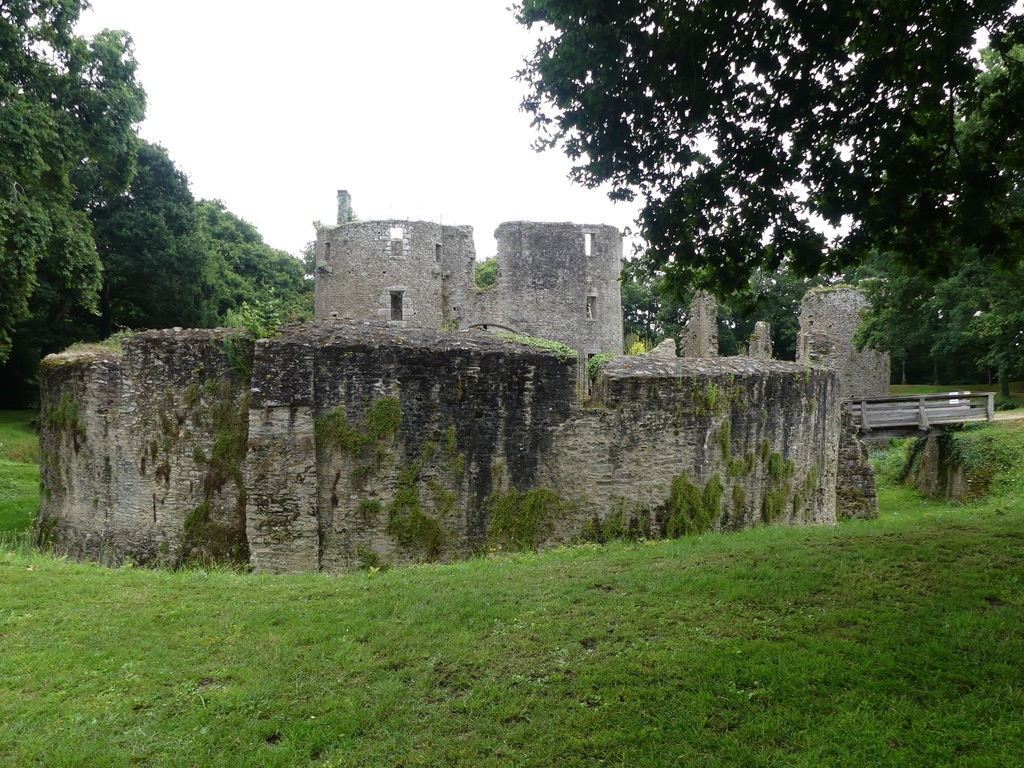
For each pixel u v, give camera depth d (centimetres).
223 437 1038
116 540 1102
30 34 1731
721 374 1202
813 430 1403
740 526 1220
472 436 1052
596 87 725
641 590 688
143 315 3300
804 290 4484
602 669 513
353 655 557
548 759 415
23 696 498
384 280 2461
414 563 1017
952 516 1077
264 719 468
